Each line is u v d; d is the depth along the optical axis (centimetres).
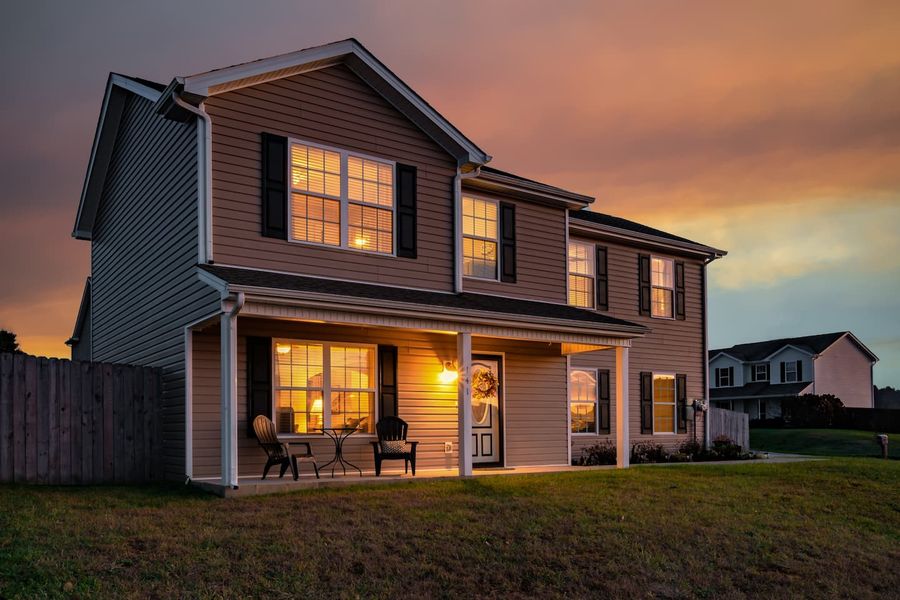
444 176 1391
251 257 1130
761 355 4747
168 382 1209
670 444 2045
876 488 1323
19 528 746
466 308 1240
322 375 1253
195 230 1111
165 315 1231
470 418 1248
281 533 791
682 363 2106
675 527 943
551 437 1594
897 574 870
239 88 1150
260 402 1171
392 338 1343
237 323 1170
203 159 1104
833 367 4541
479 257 1498
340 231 1236
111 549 702
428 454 1371
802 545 928
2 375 1077
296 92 1212
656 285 2075
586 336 1442
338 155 1250
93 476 1145
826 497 1232
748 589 779
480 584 718
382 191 1302
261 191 1153
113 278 1598
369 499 982
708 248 2161
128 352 1444
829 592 790
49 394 1117
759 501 1155
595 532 891
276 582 666
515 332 1331
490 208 1530
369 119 1298
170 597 612
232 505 916
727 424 2269
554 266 1622
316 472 1116
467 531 853
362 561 735
